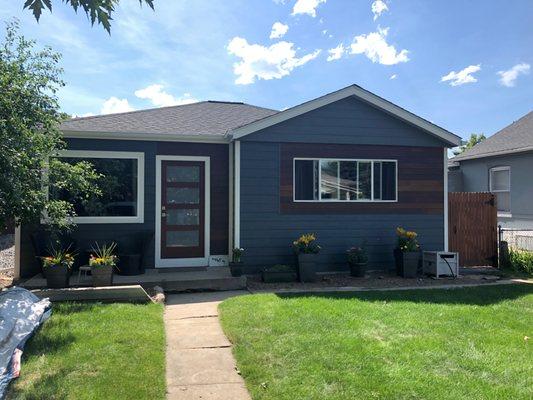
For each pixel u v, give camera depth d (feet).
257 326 17.43
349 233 32.32
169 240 31.83
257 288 26.84
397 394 11.62
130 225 30.94
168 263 31.68
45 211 26.58
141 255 28.63
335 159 32.07
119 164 30.99
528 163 46.60
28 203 21.62
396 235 33.12
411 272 30.58
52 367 13.19
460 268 34.53
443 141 33.91
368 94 32.04
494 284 28.30
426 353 14.48
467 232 35.14
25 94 21.95
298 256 28.91
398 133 33.19
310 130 31.65
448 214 34.71
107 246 30.17
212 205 32.60
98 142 30.45
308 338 15.80
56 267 23.79
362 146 32.58
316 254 29.30
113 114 36.27
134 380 12.42
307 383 12.27
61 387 11.85
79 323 17.52
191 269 30.73
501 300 22.86
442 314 19.44
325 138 31.89
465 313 19.71
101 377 12.55
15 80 21.61
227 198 32.83
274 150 31.09
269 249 30.94
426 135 33.73
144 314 19.25
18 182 20.40
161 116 36.58
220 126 34.30
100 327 17.04
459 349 14.96
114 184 30.78
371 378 12.53
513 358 14.25
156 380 12.55
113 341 15.44
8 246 46.80
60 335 15.98
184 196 32.17
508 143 50.39
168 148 31.76
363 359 13.91
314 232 31.71
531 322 18.52
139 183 31.12
